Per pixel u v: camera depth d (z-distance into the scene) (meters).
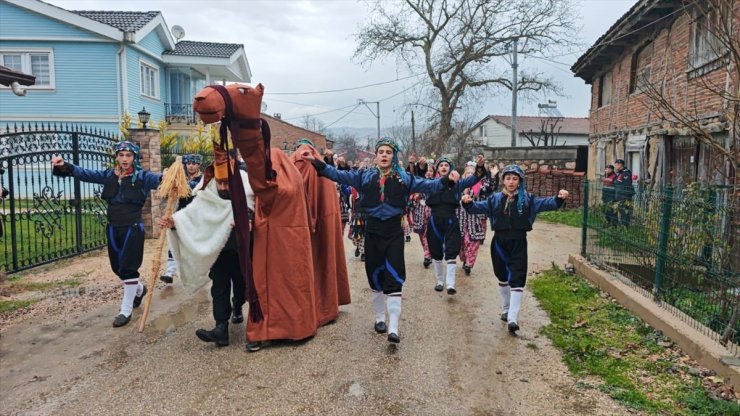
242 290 5.46
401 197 5.04
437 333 5.40
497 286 7.41
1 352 4.81
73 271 7.99
